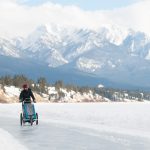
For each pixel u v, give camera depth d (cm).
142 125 6462
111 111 15025
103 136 3272
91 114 11581
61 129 3806
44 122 4672
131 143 2878
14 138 3088
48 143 2847
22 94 4147
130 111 15388
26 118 4134
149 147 2697
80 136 3262
